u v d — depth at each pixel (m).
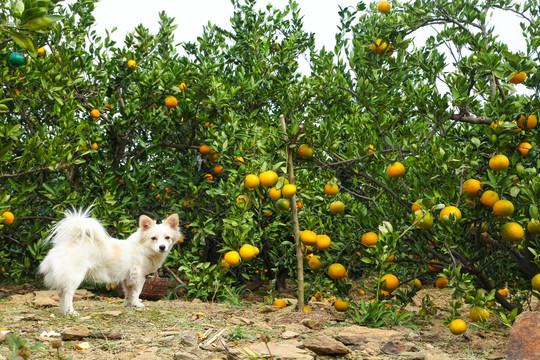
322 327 2.90
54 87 3.93
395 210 3.18
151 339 2.60
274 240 4.21
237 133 3.80
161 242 3.47
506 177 2.73
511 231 2.68
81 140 3.80
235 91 4.12
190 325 2.88
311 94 3.87
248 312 3.22
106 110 4.33
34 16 2.36
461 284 2.73
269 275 4.95
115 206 4.21
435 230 2.96
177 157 4.62
